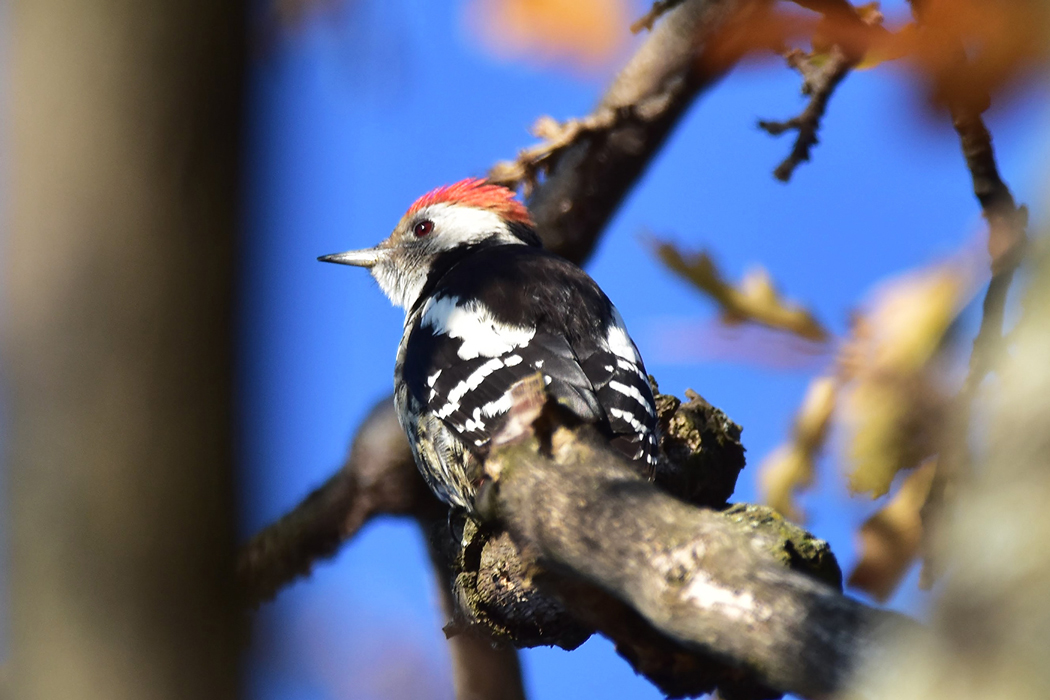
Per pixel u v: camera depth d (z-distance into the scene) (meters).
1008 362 3.55
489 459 5.99
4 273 3.40
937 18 4.53
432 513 9.95
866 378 6.06
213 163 3.42
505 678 9.02
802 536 6.33
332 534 9.46
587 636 8.09
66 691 3.40
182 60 3.38
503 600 7.93
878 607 4.21
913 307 6.14
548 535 5.39
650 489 5.18
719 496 9.17
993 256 5.48
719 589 4.54
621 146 10.04
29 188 3.38
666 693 6.05
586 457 5.57
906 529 6.09
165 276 3.40
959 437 5.10
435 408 9.70
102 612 3.41
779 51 5.78
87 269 3.37
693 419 9.16
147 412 3.40
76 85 3.37
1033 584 2.50
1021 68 4.09
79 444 3.39
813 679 4.20
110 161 3.37
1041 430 2.55
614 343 9.74
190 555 3.45
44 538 3.40
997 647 2.53
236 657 3.52
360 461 9.77
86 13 3.36
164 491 3.42
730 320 6.28
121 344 3.39
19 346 3.39
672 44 9.65
